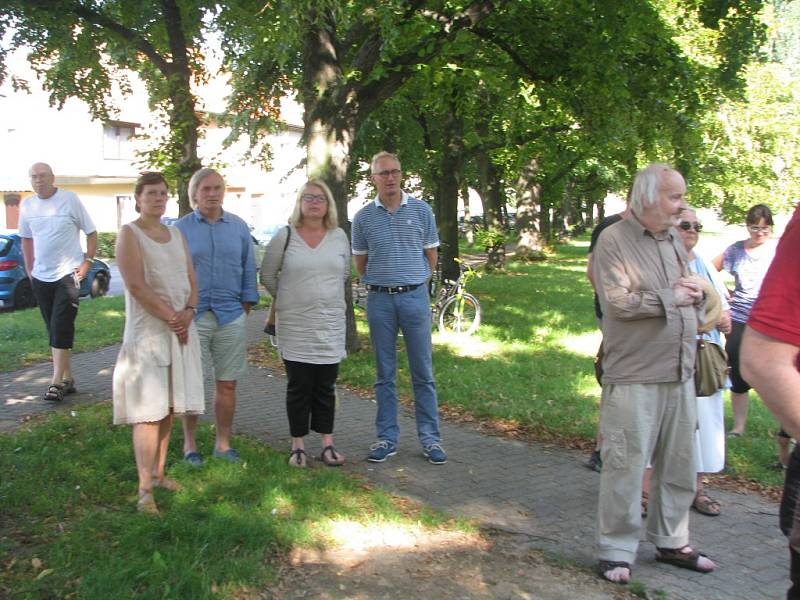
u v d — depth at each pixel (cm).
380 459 562
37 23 1195
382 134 1845
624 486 382
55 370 705
